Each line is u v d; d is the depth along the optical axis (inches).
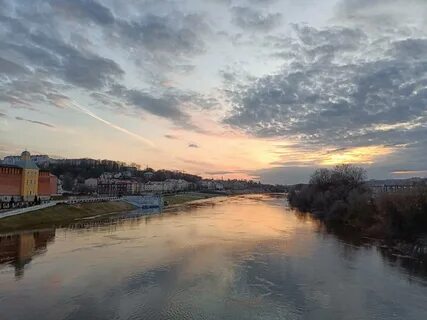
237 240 2812.5
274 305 1456.7
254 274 1859.0
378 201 3216.0
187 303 1455.5
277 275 1847.9
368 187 4881.9
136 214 4953.3
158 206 6569.9
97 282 1685.5
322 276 1841.8
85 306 1401.3
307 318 1343.5
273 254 2309.3
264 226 3720.5
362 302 1503.4
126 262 2055.9
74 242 2647.6
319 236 3051.2
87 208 4709.6
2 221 3211.1
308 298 1536.7
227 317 1334.9
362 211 3572.8
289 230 3417.8
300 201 6461.6
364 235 3110.2
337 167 5807.1
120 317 1311.5
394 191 3193.9
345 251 2429.9
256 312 1385.3
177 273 1854.1
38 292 1541.6
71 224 3646.7
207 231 3299.7
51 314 1321.4
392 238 2859.3
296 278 1803.6
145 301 1466.5
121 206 5600.4
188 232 3223.4
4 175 4498.0
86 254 2245.3
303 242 2753.4
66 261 2054.6
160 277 1782.7
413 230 2721.5
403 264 2090.3
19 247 2418.8
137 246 2524.6
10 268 1891.0
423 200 2714.1
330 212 4318.4
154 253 2298.2
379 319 1347.2
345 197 4581.7
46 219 3725.4
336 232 3289.9
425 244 2405.3
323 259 2192.4
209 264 2041.1
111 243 2628.0
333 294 1588.3
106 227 3481.8
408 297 1561.3
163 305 1430.9
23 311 1344.7
